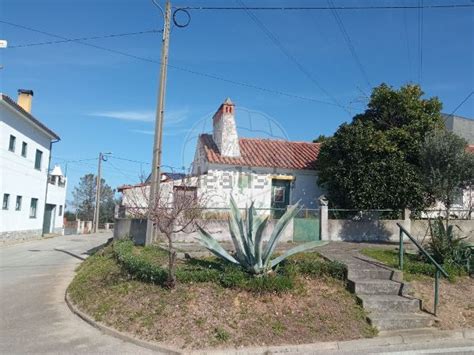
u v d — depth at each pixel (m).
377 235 18.53
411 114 19.89
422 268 12.12
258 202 22.53
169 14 16.47
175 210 11.20
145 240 15.78
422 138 19.45
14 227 29.25
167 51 16.45
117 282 11.21
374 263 12.34
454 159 15.41
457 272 12.32
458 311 10.24
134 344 8.30
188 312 9.06
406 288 10.77
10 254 21.80
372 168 18.89
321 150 21.39
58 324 9.53
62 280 14.57
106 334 8.87
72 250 23.95
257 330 8.60
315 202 23.20
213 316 8.95
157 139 16.02
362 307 9.95
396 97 20.25
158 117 16.12
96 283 11.80
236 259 11.21
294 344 8.23
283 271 10.88
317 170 23.25
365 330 9.02
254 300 9.61
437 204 20.03
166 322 8.81
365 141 19.08
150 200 13.90
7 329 9.14
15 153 28.78
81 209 70.81
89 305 10.42
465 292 11.28
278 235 10.66
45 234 37.03
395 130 19.50
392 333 9.03
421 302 10.23
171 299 9.55
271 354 7.93
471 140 31.73
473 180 15.42
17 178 29.33
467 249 13.03
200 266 11.55
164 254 13.37
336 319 9.30
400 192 18.50
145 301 9.70
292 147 25.66
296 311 9.41
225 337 8.28
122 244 15.25
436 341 8.73
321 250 14.62
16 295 12.22
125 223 18.30
